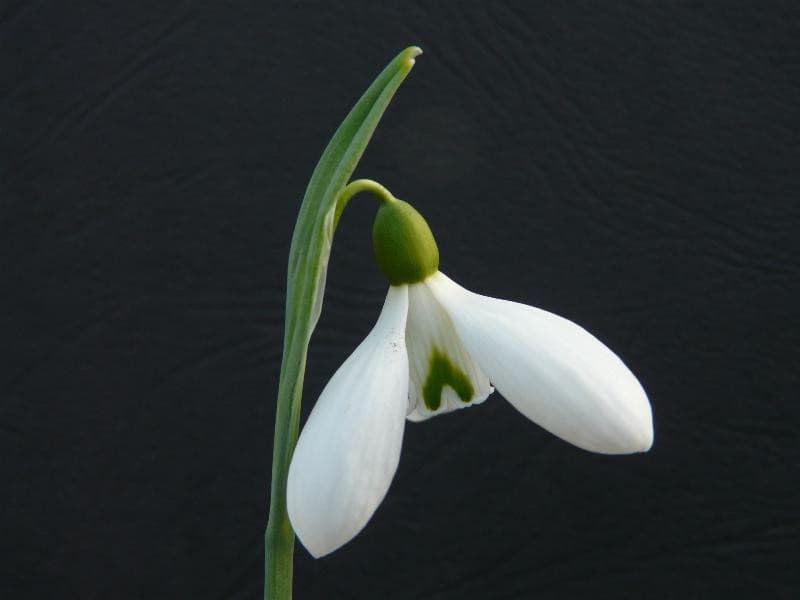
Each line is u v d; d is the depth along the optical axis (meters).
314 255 0.21
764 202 0.35
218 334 0.35
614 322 0.35
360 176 0.35
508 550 0.36
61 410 0.35
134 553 0.36
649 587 0.37
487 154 0.35
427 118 0.35
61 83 0.34
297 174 0.35
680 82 0.35
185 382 0.35
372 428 0.20
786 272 0.35
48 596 0.36
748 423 0.36
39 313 0.35
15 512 0.35
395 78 0.21
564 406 0.20
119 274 0.35
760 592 0.36
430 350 0.21
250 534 0.36
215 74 0.34
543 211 0.35
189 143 0.34
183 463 0.35
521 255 0.35
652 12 0.35
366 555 0.37
